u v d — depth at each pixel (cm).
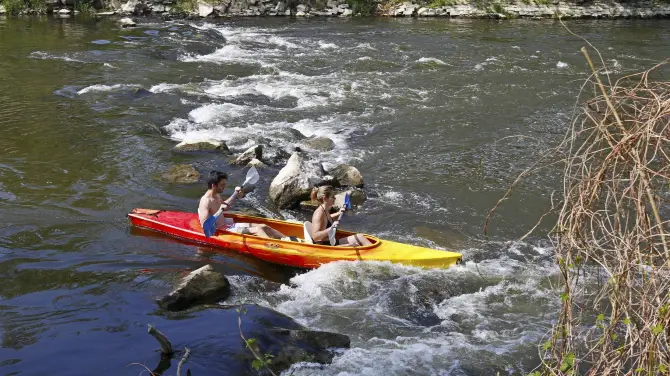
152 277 784
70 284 762
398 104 1605
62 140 1272
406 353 666
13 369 592
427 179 1159
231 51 2159
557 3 3123
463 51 2217
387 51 2206
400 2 3112
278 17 2964
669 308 352
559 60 2100
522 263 867
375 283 802
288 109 1548
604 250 384
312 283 803
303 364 625
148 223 921
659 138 347
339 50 2216
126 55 2000
